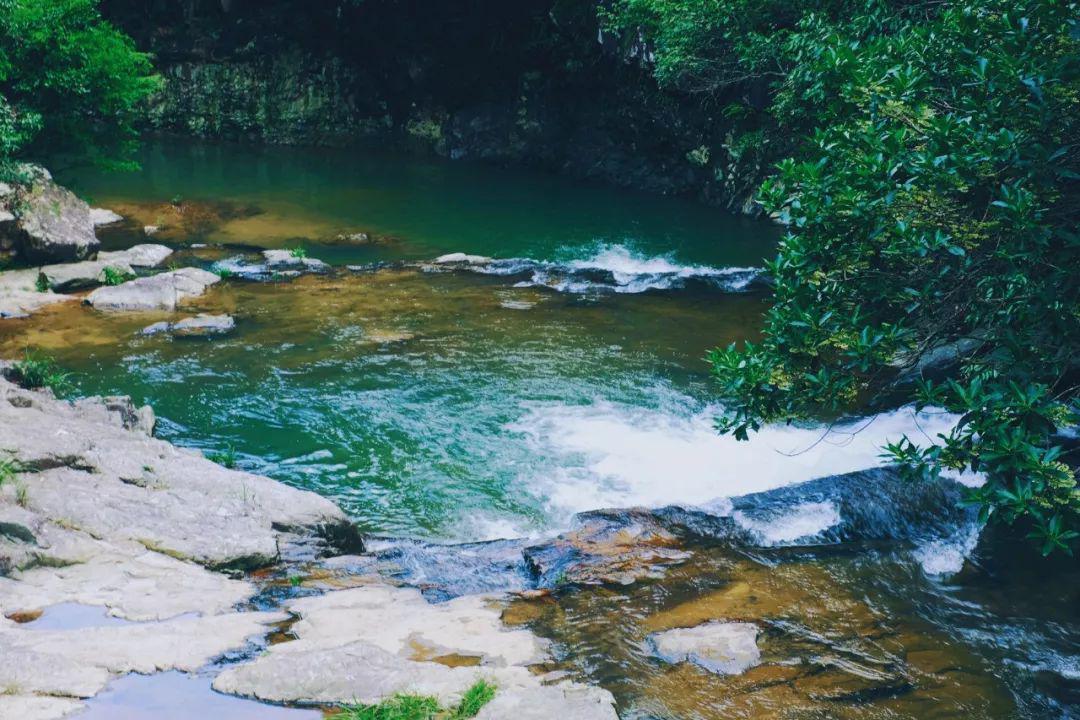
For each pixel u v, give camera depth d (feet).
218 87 128.06
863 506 31.60
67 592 22.81
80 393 41.78
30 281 56.39
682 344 50.88
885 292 21.59
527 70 111.04
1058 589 27.25
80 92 65.67
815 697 21.02
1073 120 18.92
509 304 57.16
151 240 72.74
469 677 19.19
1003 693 21.89
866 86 21.85
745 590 26.55
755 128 85.87
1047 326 19.79
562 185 102.73
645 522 30.99
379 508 33.99
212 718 17.34
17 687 17.70
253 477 30.58
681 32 69.56
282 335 50.39
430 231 80.07
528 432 40.06
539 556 28.68
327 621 22.12
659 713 19.80
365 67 123.44
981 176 18.92
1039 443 18.33
